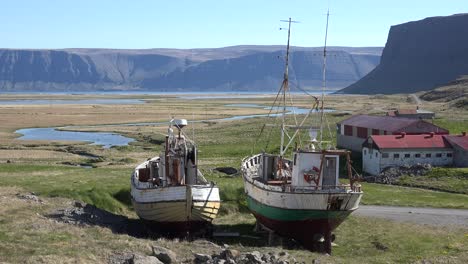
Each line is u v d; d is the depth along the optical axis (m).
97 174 61.44
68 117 171.38
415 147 71.56
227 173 67.88
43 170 66.00
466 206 52.19
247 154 87.75
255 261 27.28
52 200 44.56
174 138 42.31
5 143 103.81
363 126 85.19
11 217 35.91
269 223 39.50
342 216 37.31
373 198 55.75
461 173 66.25
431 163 71.81
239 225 43.69
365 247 37.31
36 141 108.19
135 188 41.28
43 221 35.62
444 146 72.06
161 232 39.34
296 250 35.28
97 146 101.50
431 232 41.41
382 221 45.34
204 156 86.88
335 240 39.19
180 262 27.95
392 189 62.28
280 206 37.62
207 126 139.50
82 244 30.12
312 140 40.94
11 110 199.88
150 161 47.00
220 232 41.12
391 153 71.19
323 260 31.11
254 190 41.88
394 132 77.88
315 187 37.88
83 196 46.88
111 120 162.38
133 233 38.53
